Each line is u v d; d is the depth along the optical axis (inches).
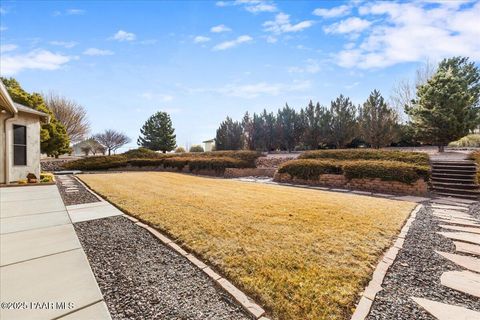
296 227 158.7
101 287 94.3
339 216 185.8
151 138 1331.2
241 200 247.4
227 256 116.9
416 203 253.1
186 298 87.7
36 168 414.0
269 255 117.2
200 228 156.7
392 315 78.3
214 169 599.5
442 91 517.7
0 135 355.9
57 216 195.0
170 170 748.0
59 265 112.0
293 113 812.0
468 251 129.1
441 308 82.1
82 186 372.8
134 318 76.9
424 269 109.3
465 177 335.3
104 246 134.7
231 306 83.3
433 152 549.6
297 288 91.0
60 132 765.3
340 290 89.8
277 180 464.1
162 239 143.1
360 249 125.2
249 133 877.2
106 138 1427.2
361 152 470.6
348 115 700.7
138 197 265.7
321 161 434.0
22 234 153.1
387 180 336.8
